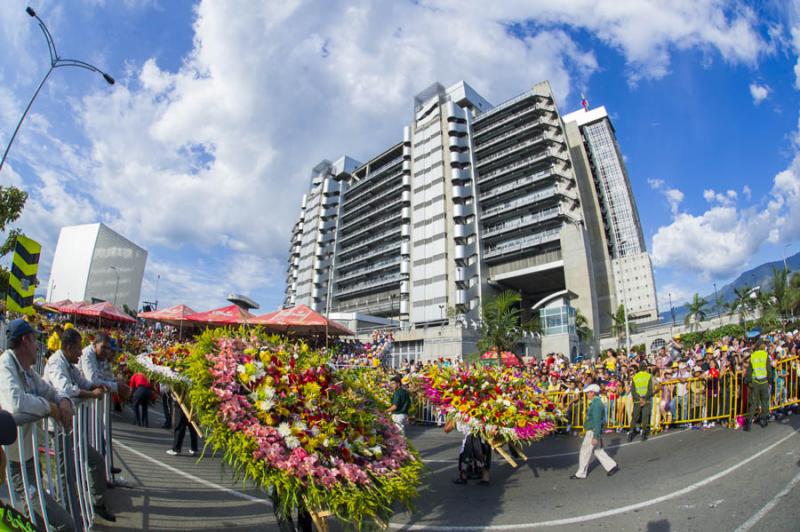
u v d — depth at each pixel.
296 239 125.56
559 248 69.31
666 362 17.75
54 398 3.56
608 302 77.62
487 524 5.41
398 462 4.26
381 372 14.59
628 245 118.88
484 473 7.41
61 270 79.56
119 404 12.55
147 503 5.27
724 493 5.83
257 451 3.65
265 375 4.05
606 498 6.21
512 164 77.62
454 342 41.97
